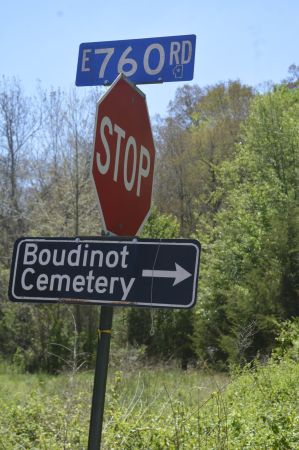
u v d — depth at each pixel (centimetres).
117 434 663
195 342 3438
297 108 4038
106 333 367
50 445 677
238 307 2942
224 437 641
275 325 2695
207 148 5931
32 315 3916
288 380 1043
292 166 3884
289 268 2944
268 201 3709
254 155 3972
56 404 844
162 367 2552
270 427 705
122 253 364
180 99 7031
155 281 356
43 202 4472
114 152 400
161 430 656
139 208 428
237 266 3622
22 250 380
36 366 3772
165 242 358
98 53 488
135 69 478
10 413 815
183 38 473
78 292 366
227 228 3784
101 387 363
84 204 4338
